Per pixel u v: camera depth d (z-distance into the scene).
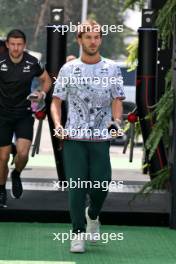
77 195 14.71
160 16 17.98
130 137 21.58
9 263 14.13
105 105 14.59
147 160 19.47
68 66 14.57
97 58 14.57
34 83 18.08
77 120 14.56
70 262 14.32
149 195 18.00
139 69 20.02
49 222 17.59
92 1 47.78
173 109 17.12
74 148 14.61
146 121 19.62
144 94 19.91
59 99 14.71
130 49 22.53
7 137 17.42
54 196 19.03
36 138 21.45
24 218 17.58
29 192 19.50
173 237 16.52
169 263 14.41
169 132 17.53
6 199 17.95
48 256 14.71
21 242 15.73
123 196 19.25
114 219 17.59
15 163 17.64
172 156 17.19
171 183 17.20
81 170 14.62
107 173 14.73
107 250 15.29
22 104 17.23
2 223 17.41
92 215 15.41
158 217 17.58
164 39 18.09
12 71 17.05
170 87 18.23
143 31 19.98
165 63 21.19
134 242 16.02
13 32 16.97
